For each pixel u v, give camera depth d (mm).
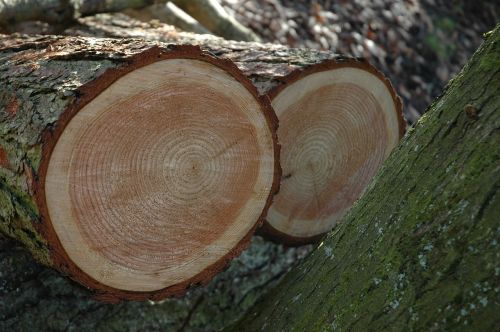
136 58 1207
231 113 1312
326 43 2652
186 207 1310
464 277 1074
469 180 1097
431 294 1093
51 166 1181
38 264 1470
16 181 1211
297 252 1751
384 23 2904
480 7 3387
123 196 1248
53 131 1171
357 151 1580
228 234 1371
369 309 1144
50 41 1445
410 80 2768
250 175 1358
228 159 1330
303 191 1536
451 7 3262
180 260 1333
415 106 2664
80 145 1196
